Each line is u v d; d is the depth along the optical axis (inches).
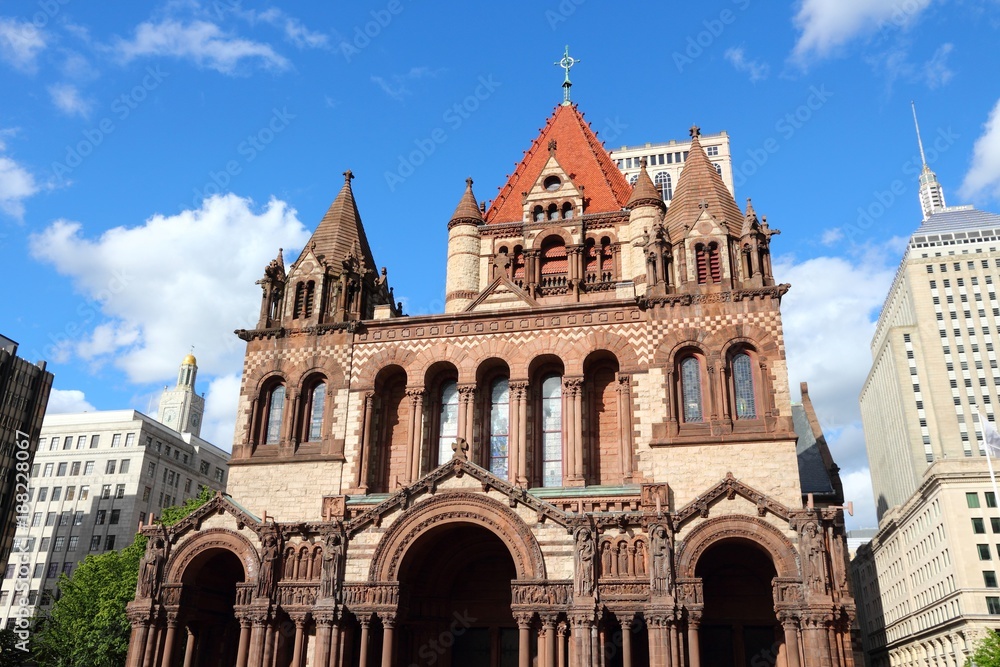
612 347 1845.5
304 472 1876.2
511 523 1501.0
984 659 2559.1
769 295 1803.6
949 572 4562.0
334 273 2133.4
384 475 1914.4
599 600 1446.9
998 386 6122.1
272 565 1581.0
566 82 3100.4
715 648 1654.8
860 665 1897.1
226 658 1768.0
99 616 2861.7
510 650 1711.4
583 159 2815.0
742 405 1747.0
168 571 1646.2
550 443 1870.1
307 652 1614.2
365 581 1524.4
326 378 1973.4
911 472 6235.2
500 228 2664.9
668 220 2052.2
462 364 1918.1
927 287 6501.0
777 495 1622.8
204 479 6028.5
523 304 2066.9
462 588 1758.1
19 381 4330.7
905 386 6368.1
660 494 1573.6
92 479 5324.8
